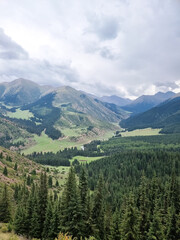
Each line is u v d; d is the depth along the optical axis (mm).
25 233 39719
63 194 40344
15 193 68312
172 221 43312
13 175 96688
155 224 35625
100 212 39844
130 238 32594
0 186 69438
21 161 133375
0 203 45406
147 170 137375
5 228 36219
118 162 165375
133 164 152625
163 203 59500
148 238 34844
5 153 131875
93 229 35938
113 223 39250
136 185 117500
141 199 51812
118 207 81750
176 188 59688
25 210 44844
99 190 41375
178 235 42094
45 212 43344
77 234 32531
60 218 37500
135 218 33531
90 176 148125
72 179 39719
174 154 157125
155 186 70938
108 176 134500
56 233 36094
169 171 128500
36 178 109688
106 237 39469
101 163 170750
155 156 158375
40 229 40094
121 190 106312
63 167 183750
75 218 33906
